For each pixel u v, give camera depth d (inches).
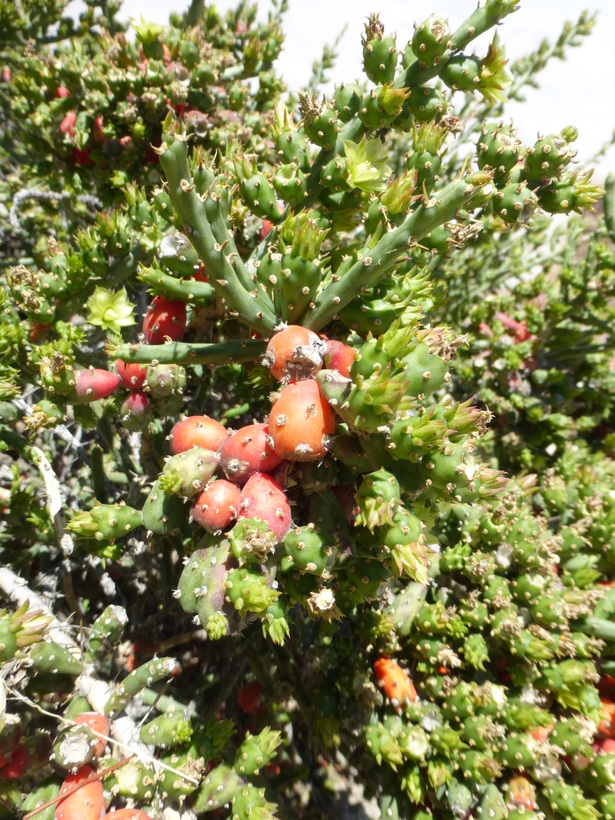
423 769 9.0
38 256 14.5
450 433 6.2
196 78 12.0
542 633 9.2
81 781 6.8
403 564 6.0
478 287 19.6
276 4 17.8
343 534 6.4
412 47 7.5
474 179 6.1
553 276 23.6
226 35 15.4
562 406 16.5
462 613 9.3
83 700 7.6
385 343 5.6
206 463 6.4
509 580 9.9
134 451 11.8
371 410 5.4
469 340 16.5
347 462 6.4
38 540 10.4
